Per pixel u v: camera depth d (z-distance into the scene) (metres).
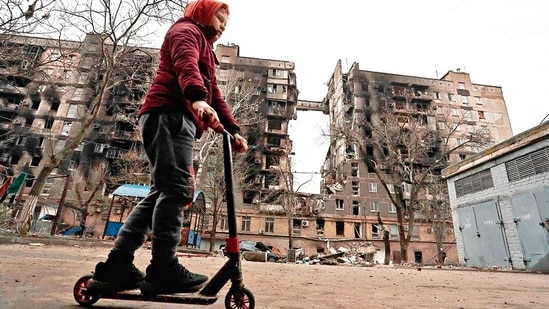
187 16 1.61
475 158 12.82
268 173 34.06
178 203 1.27
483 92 41.44
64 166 29.20
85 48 11.37
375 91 39.38
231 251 1.24
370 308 1.54
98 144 30.05
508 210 11.18
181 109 1.34
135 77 12.50
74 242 8.42
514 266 10.73
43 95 32.28
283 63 40.72
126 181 24.33
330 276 3.78
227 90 22.80
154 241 1.23
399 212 18.31
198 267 3.69
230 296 1.23
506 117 40.34
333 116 44.00
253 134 35.53
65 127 31.39
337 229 31.53
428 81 41.09
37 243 7.66
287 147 33.78
